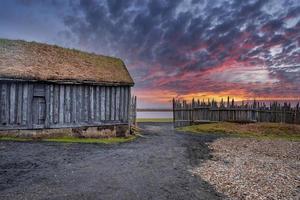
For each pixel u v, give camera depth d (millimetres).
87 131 17812
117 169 9227
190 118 26406
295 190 7305
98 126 18297
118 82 19250
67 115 17031
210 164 10367
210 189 7383
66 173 8531
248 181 8078
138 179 8148
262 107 23219
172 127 27469
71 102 17234
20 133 15359
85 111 17797
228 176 8602
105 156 11312
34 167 9133
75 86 17453
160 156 11734
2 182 7500
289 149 13797
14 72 15094
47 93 16344
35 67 16531
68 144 14148
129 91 20172
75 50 21250
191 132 22078
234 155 12258
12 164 9414
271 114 22797
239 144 15469
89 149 12906
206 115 25672
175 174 8812
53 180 7789
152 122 36000
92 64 20422
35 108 15953
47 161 10016
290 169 9609
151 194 6891
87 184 7512
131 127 21125
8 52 16828
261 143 15797
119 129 19344
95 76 18578
